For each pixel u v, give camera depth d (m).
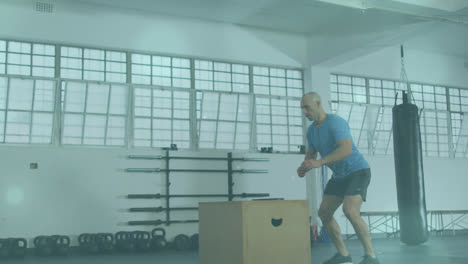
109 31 9.91
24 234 8.77
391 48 12.95
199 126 10.58
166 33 10.39
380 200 12.15
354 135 12.37
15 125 9.24
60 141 9.49
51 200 9.02
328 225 4.05
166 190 9.87
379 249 7.99
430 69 13.48
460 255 6.64
